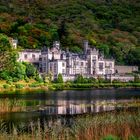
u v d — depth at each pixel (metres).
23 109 93.12
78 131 49.84
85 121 59.12
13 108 91.56
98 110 92.50
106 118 58.94
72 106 105.38
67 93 172.75
